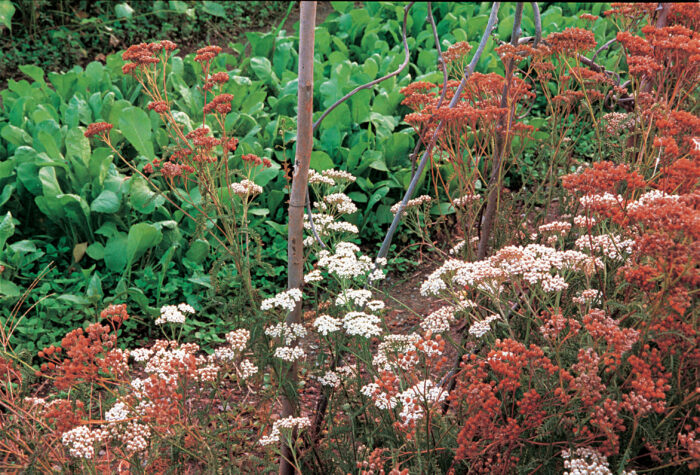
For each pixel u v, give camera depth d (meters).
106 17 9.19
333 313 2.47
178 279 4.29
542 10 8.98
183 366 2.07
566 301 2.36
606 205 2.00
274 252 4.64
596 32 7.15
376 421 2.35
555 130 3.25
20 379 2.41
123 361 2.17
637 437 1.88
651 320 1.72
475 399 1.80
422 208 4.96
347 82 5.75
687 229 1.63
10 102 5.70
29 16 8.63
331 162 4.85
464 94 3.21
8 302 3.95
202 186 2.83
